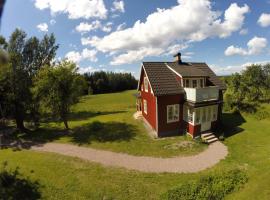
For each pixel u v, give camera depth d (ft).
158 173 45.80
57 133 80.28
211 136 68.49
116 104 172.04
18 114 85.71
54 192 38.60
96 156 55.72
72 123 96.73
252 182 38.75
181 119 74.33
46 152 59.93
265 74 140.15
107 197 37.14
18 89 81.92
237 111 101.09
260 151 56.80
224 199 34.83
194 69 81.66
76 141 69.00
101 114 119.14
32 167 48.39
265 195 34.19
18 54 82.74
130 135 72.23
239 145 62.44
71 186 40.40
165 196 36.19
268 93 136.67
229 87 128.26
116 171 46.68
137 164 50.55
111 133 75.25
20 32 84.89
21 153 59.57
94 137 71.87
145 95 84.38
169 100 71.72
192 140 66.74
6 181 40.16
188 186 38.24
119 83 337.72
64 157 55.11
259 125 82.84
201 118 70.59
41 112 86.74
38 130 86.28
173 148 60.44
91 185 40.73
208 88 69.87
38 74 80.07
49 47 94.22
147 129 78.18
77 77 80.02
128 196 37.40
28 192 38.47
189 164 50.47
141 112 98.27
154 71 76.18
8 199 36.14
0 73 73.92
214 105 73.56
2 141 73.46
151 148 60.70
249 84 125.80
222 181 39.32
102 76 319.27
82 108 152.46
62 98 78.23
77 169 47.44
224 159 52.90
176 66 81.25
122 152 58.18
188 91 70.69
